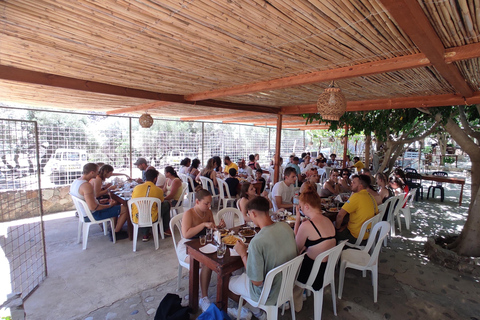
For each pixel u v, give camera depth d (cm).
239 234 270
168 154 818
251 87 320
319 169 826
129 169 715
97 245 396
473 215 365
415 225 520
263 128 1173
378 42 182
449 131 414
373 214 327
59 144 579
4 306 211
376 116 613
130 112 658
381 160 805
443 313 258
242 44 190
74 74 284
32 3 137
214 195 590
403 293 289
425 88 325
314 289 231
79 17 152
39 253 365
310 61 226
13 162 411
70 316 241
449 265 347
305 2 134
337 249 237
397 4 114
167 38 182
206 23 158
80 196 382
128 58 227
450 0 127
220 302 222
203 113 706
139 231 456
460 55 179
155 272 321
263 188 630
